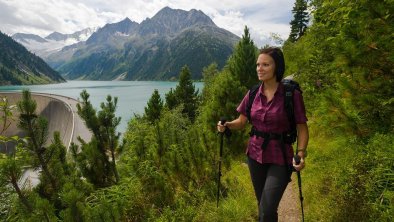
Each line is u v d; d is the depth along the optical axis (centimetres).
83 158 820
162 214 546
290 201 558
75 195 435
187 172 607
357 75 397
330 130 474
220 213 520
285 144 336
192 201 576
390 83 381
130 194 621
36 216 457
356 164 431
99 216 459
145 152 729
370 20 369
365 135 437
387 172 389
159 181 599
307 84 897
